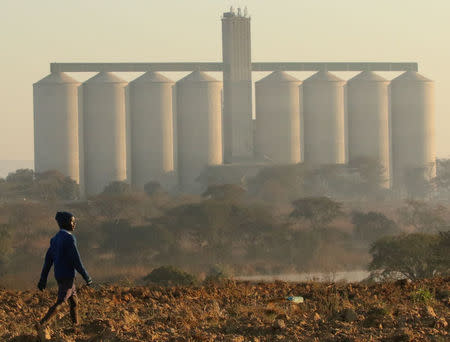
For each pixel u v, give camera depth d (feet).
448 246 546.67
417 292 159.43
